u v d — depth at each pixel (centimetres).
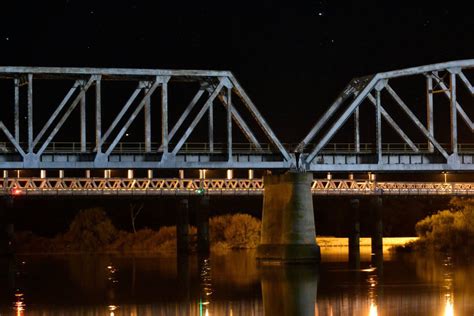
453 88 10294
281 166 9994
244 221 13688
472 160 10350
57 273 9825
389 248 13250
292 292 8194
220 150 10156
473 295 7894
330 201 13862
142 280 9131
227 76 9844
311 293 8131
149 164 9706
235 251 13062
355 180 12631
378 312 7169
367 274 9325
